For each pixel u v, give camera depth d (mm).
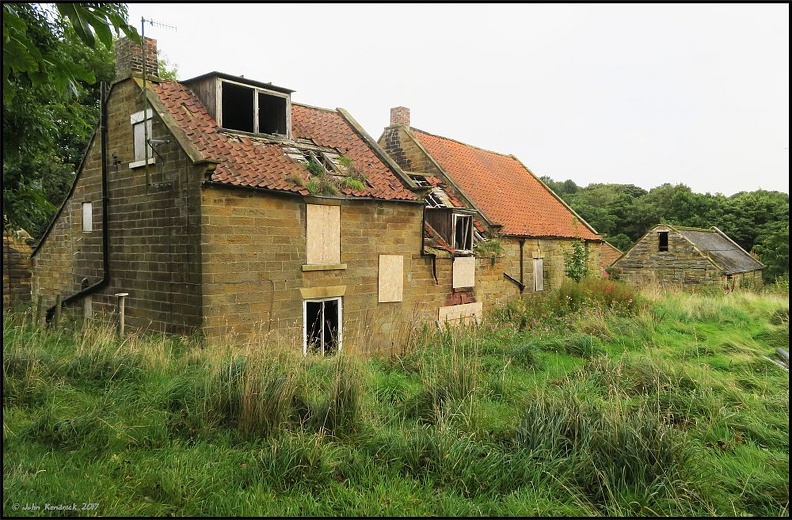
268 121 14555
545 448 5137
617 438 5039
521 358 9383
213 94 12461
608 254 37562
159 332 11383
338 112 17531
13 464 4578
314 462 4875
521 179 25266
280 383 6074
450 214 16312
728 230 42531
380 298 13656
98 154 13414
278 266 11422
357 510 4309
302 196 11766
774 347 12031
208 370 7062
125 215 12430
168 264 11156
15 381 6211
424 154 19828
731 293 22547
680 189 49156
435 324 13250
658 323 14391
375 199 13367
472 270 16656
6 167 12008
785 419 6539
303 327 11914
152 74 13023
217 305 10414
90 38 3605
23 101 9242
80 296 13789
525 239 19391
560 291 18203
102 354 7398
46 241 15750
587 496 4637
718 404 6695
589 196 58156
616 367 8336
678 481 4652
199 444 5336
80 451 5027
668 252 28859
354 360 7836
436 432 5426
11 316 11781
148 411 5977
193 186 10445
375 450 5309
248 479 4695
